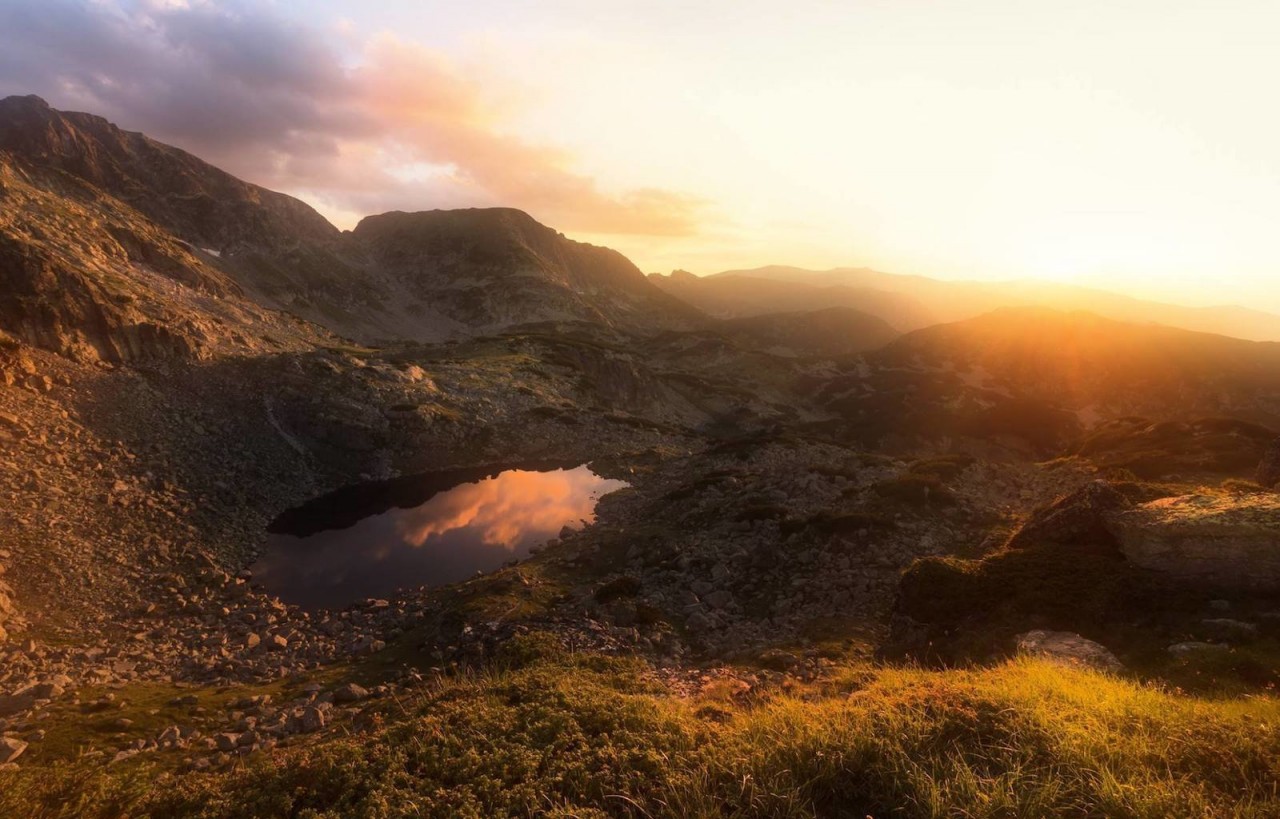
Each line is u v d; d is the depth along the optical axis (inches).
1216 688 515.5
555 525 2237.9
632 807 309.0
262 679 1061.1
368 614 1405.0
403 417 3193.9
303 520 2303.2
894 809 301.9
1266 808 270.2
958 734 354.3
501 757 360.8
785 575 1226.6
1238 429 1838.1
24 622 1279.5
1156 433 1946.4
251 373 3216.0
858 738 347.9
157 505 2017.7
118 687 1011.3
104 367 2778.1
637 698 459.8
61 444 2138.3
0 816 344.5
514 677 552.4
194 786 378.0
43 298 2755.9
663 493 2472.9
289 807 336.5
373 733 443.8
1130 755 321.4
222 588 1626.5
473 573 1771.7
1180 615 693.3
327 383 3287.4
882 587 1098.1
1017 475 1683.1
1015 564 848.9
